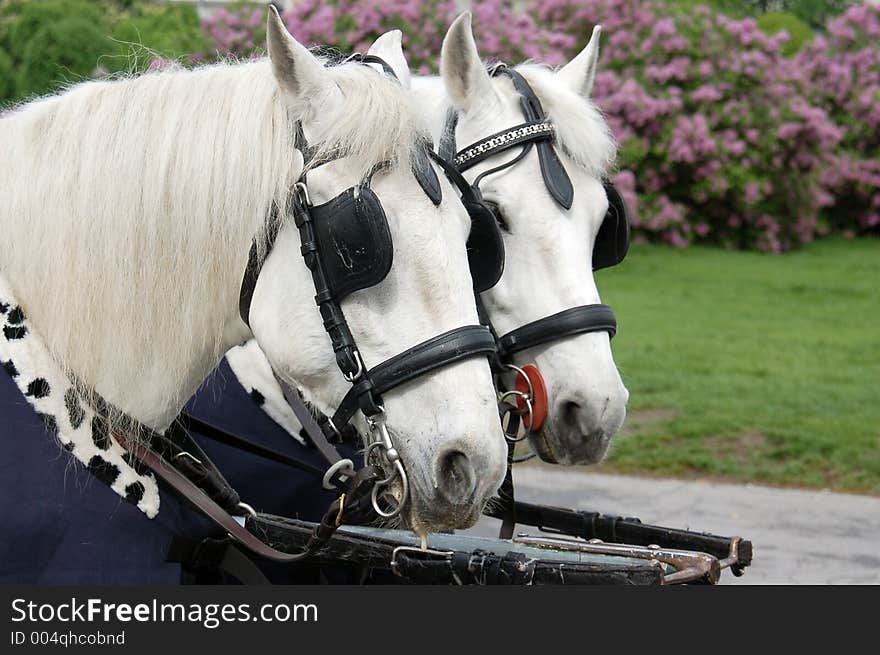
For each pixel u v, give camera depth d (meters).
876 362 7.57
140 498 1.90
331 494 2.70
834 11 31.84
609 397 2.50
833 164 13.24
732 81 12.21
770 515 4.71
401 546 2.19
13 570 1.83
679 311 9.37
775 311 9.48
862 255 12.93
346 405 1.79
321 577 2.58
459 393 1.72
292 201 1.81
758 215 12.81
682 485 5.18
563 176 2.63
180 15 11.98
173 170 1.89
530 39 10.88
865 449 5.56
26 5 12.25
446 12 10.38
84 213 1.92
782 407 6.34
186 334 1.93
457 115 2.74
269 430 2.62
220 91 1.94
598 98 11.81
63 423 1.88
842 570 3.99
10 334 1.89
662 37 12.00
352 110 1.79
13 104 2.32
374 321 1.76
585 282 2.57
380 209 1.72
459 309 1.76
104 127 1.95
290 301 1.83
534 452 2.68
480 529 4.55
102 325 1.93
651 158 12.25
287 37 1.81
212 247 1.89
